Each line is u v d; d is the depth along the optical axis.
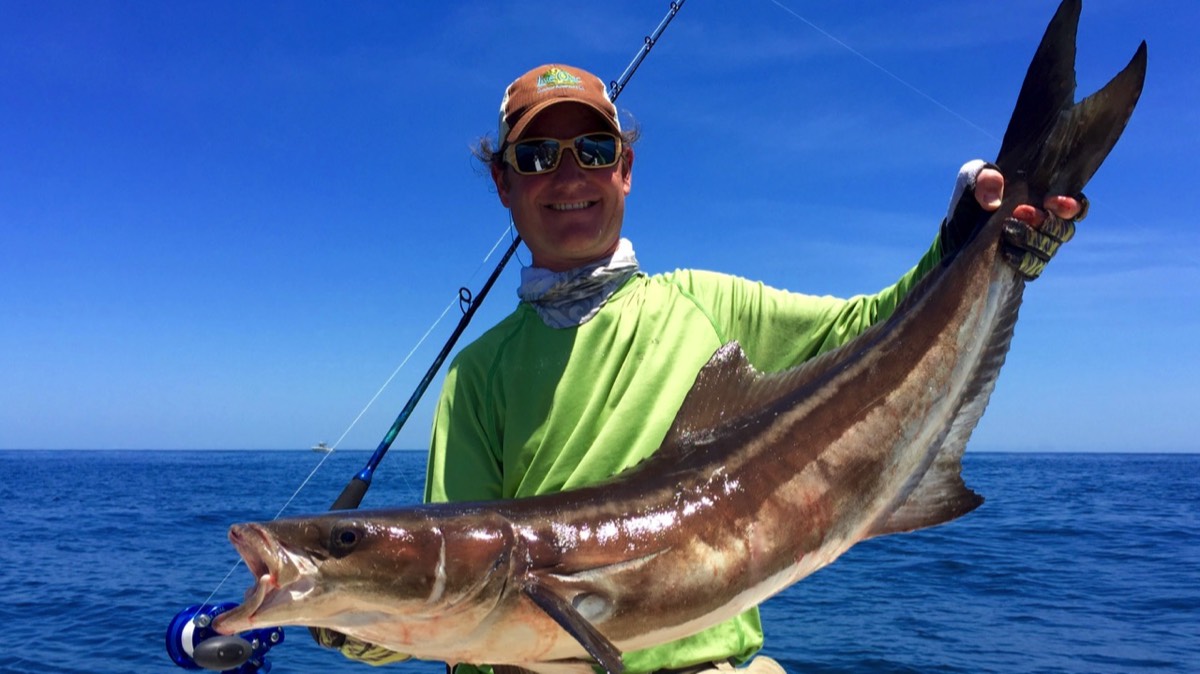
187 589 4.55
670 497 0.90
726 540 0.90
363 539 0.82
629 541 0.87
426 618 0.84
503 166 1.14
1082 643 3.13
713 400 0.97
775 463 0.94
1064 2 1.04
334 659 3.04
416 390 1.30
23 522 8.33
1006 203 1.04
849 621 3.47
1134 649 3.05
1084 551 5.48
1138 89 1.02
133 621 3.78
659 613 0.87
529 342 1.04
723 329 1.07
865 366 1.01
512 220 1.12
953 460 1.03
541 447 0.99
